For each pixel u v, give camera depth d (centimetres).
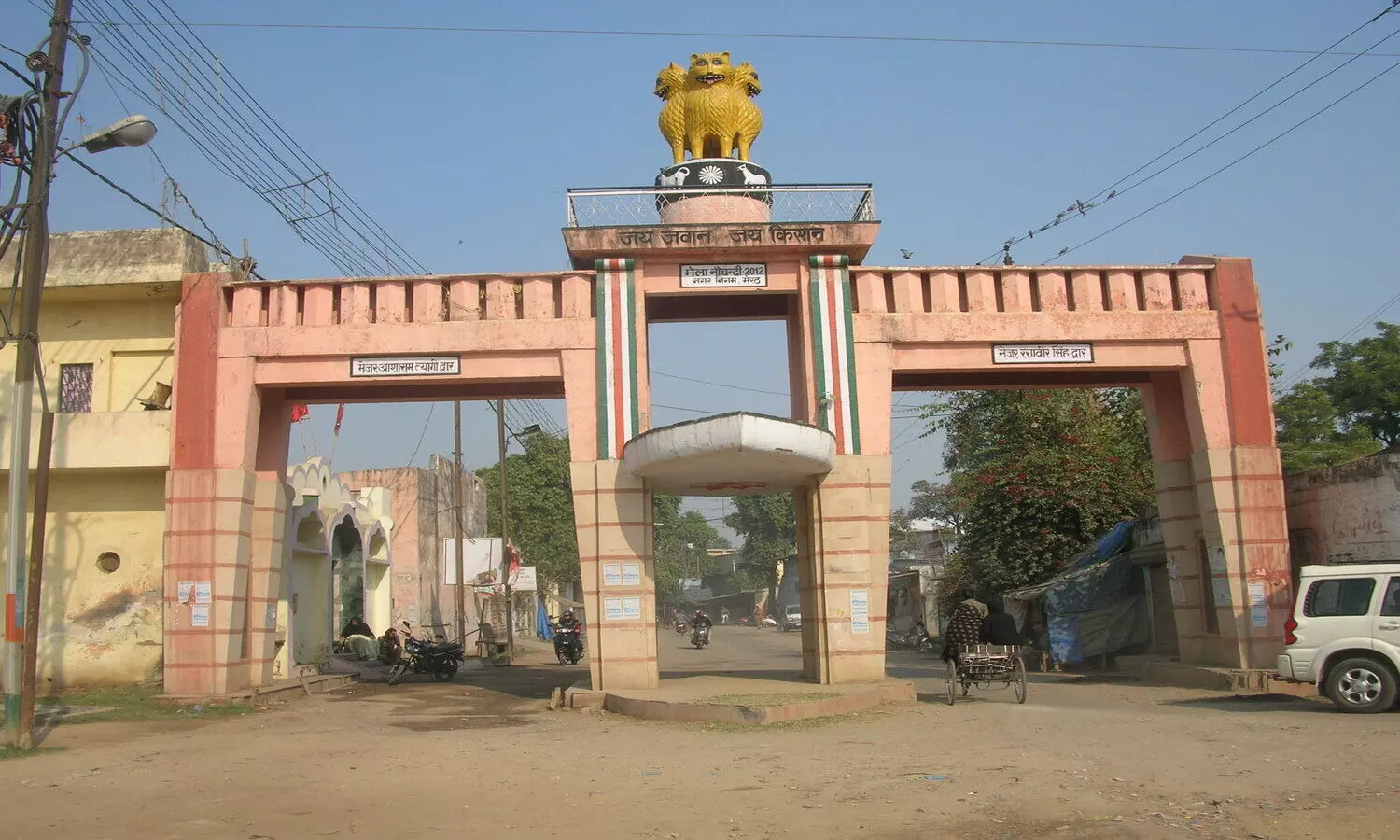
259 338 1678
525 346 1666
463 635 2953
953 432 2997
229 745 1165
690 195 1784
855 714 1319
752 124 1858
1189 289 1731
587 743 1112
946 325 1691
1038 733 1071
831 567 1602
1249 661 1622
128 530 1764
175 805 803
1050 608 2205
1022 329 1700
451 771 934
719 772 892
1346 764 817
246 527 1666
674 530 7962
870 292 1698
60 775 952
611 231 1669
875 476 1641
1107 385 1878
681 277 1695
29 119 1200
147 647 1734
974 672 1457
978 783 786
